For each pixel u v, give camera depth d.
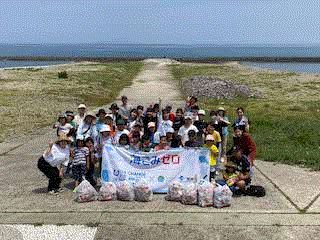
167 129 12.30
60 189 10.53
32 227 8.20
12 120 21.83
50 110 25.36
